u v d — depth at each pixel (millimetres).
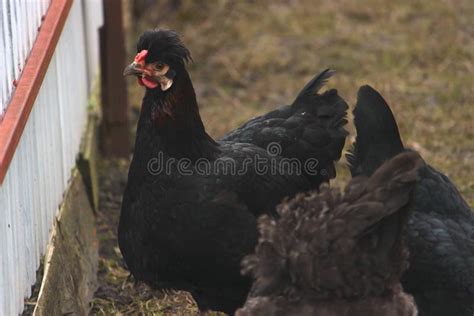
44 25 13383
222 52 24656
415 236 11586
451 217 12219
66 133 14906
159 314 13500
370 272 9305
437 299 11656
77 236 14320
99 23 19125
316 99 13094
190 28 25875
